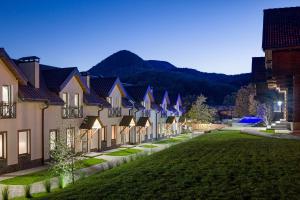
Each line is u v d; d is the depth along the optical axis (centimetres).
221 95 15312
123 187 1060
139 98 4522
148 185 1052
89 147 3153
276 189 901
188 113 6531
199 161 1387
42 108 2458
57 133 2642
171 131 5816
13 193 1589
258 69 3123
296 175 1032
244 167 1191
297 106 2080
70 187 1239
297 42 1956
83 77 3244
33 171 2217
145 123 4250
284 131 2475
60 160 1812
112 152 3272
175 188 989
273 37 2052
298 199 815
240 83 18575
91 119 3028
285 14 2272
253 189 913
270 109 4309
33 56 2483
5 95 2184
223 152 1575
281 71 2028
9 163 2161
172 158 1546
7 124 2148
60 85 2650
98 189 1074
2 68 2109
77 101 2967
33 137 2391
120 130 3853
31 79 2467
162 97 5481
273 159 1299
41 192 1561
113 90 3666
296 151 1447
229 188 941
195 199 872
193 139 2597
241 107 8000
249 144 1772
